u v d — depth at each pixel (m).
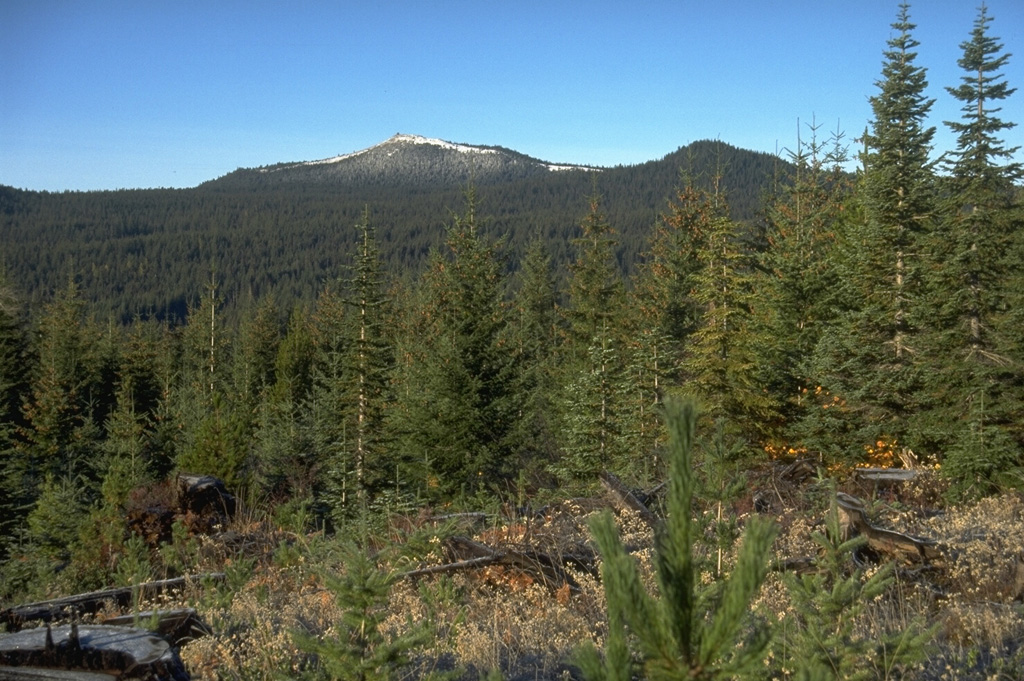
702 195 36.84
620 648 1.65
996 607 5.56
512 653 5.04
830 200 32.12
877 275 18.84
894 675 3.74
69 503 12.62
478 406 22.80
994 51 20.67
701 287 18.67
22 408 38.53
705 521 5.04
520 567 7.25
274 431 23.17
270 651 4.55
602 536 1.65
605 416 18.06
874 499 9.53
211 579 7.39
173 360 60.16
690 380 17.66
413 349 35.75
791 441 16.09
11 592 9.84
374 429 22.77
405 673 4.42
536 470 22.75
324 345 58.47
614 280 38.34
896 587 6.00
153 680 3.59
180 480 12.30
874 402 15.39
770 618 4.02
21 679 3.51
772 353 17.92
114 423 28.92
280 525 11.55
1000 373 14.10
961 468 11.75
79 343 54.09
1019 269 16.12
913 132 20.30
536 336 46.22
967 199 20.09
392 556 7.38
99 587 9.06
